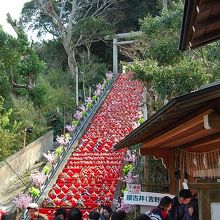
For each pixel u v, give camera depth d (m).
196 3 5.32
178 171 11.03
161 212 7.10
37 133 27.61
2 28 27.14
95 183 18.42
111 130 26.28
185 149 10.08
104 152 22.44
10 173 21.31
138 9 53.91
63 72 46.69
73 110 35.16
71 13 49.62
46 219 8.44
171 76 15.34
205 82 15.11
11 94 29.97
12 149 23.58
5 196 19.39
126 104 31.45
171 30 17.94
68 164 21.16
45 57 53.19
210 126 5.22
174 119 6.23
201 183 5.32
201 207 5.29
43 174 18.91
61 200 16.91
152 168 14.48
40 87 31.64
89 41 47.78
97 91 34.66
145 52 19.19
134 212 13.16
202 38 6.70
